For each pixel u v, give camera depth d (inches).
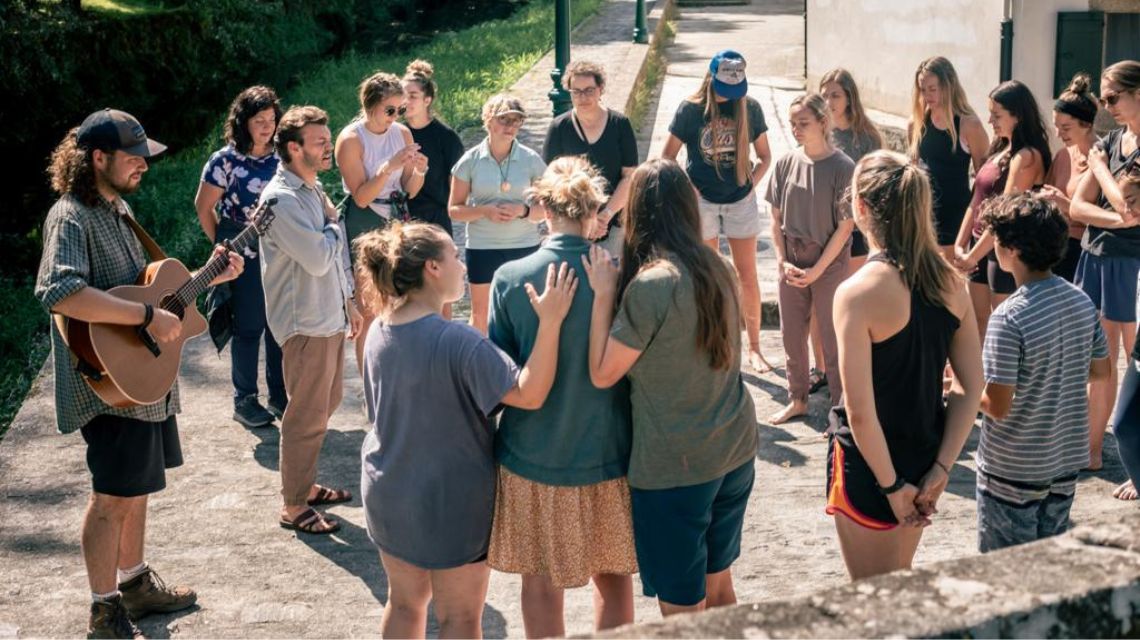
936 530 225.0
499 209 276.8
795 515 231.3
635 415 155.1
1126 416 187.5
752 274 302.5
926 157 285.4
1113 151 243.1
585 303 153.8
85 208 179.0
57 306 171.5
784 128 601.9
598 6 999.6
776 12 1114.1
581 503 158.2
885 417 151.9
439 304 159.3
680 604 157.9
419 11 1263.5
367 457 162.4
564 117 287.7
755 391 295.6
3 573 213.2
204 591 205.6
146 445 183.0
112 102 703.7
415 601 164.7
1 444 264.1
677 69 800.9
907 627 93.4
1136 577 99.7
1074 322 169.5
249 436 269.9
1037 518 175.8
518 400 152.3
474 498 158.9
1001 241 171.2
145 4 733.3
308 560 216.7
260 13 818.8
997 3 480.7
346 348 321.4
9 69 632.4
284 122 215.8
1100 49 437.4
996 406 168.7
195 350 322.3
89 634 184.9
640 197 153.4
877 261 148.8
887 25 588.1
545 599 164.2
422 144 285.9
